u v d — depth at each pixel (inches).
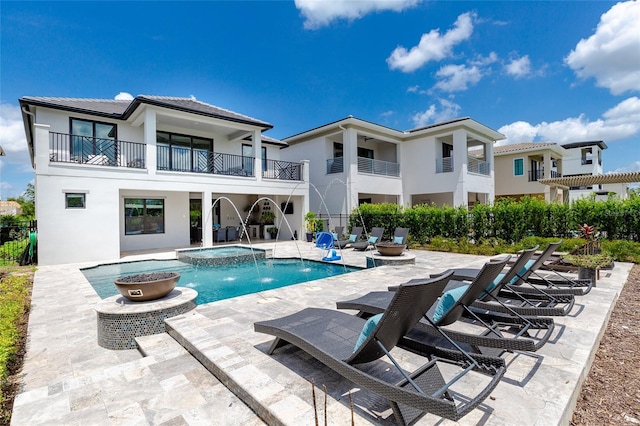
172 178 480.7
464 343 118.3
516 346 99.6
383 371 108.1
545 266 265.9
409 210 558.6
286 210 688.4
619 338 140.6
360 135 692.7
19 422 85.9
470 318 146.6
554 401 86.8
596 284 225.6
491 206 485.7
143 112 469.1
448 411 67.5
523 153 826.2
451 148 804.6
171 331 149.6
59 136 454.0
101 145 487.8
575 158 1160.8
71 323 179.0
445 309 114.4
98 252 414.0
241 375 103.5
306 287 233.5
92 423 85.5
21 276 297.3
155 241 549.0
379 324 83.1
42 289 257.8
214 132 608.1
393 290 183.5
